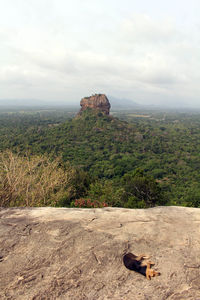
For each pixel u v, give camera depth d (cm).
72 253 261
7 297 199
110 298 192
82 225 331
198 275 214
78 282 214
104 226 326
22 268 239
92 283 212
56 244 280
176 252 254
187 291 194
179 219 348
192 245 268
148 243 276
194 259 240
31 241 290
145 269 223
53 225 332
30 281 219
